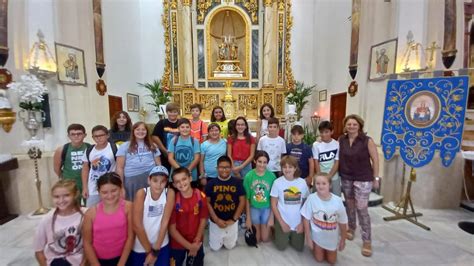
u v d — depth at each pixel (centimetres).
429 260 214
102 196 165
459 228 273
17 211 313
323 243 204
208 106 735
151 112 725
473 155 286
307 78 731
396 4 351
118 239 168
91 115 426
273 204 227
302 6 721
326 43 629
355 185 227
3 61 309
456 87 249
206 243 243
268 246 236
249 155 276
